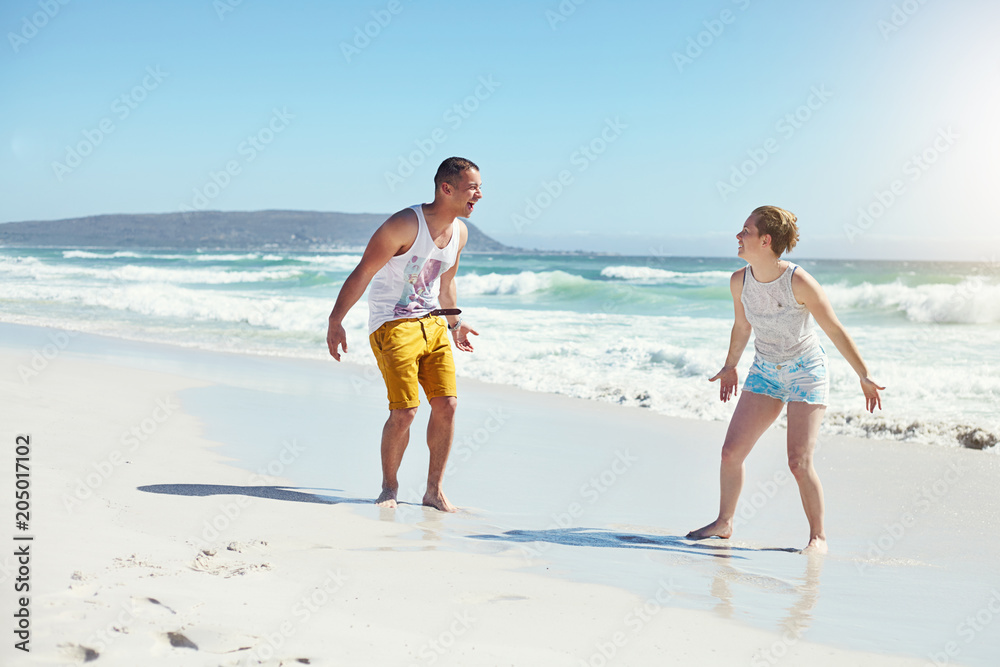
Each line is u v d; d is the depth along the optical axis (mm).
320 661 1993
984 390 8406
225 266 41094
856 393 8555
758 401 3914
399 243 3967
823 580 3174
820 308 3682
